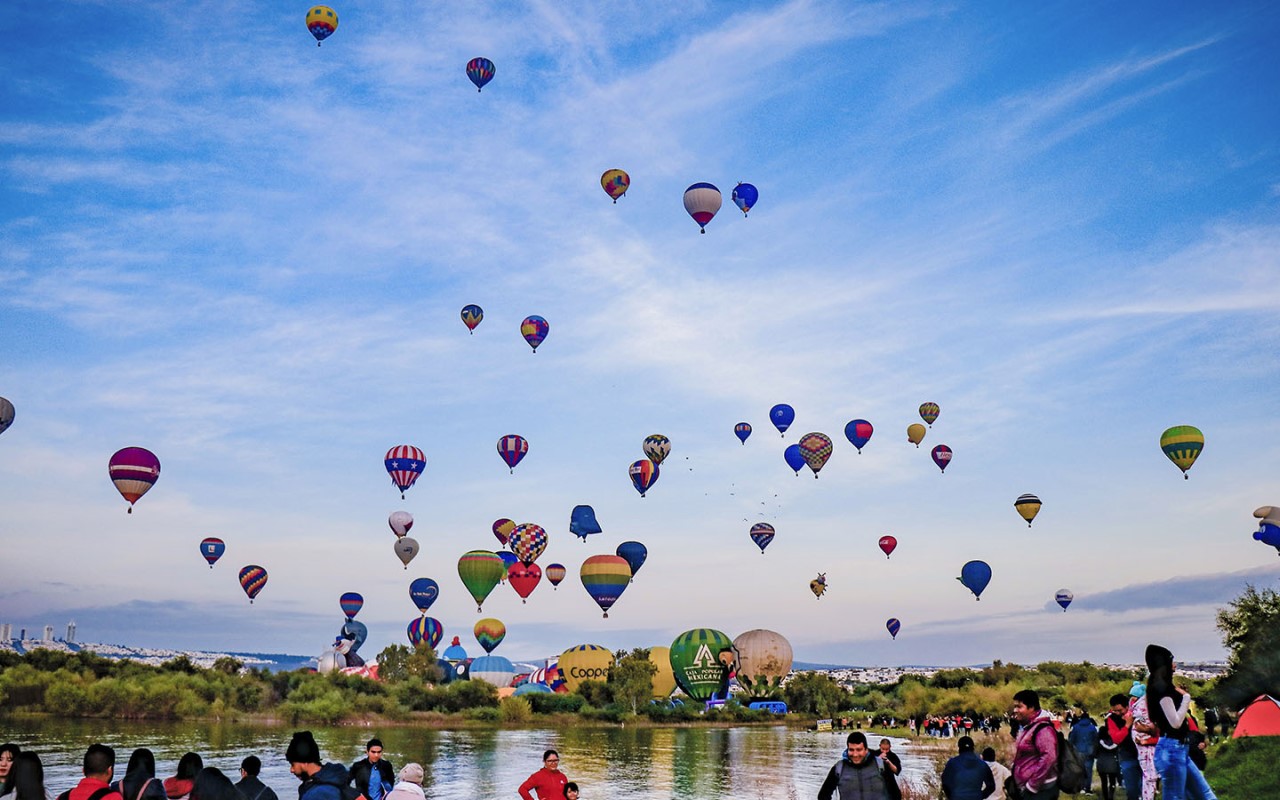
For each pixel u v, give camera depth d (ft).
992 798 51.88
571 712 347.36
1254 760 71.10
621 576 268.82
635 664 371.97
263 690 308.40
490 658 453.99
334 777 35.06
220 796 33.40
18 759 33.88
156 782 37.68
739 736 260.21
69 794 33.63
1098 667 392.06
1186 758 39.17
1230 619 144.97
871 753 41.55
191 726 238.89
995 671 416.26
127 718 268.62
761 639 428.97
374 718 293.84
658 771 146.51
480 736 241.76
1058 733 37.06
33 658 307.58
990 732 205.26
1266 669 131.03
